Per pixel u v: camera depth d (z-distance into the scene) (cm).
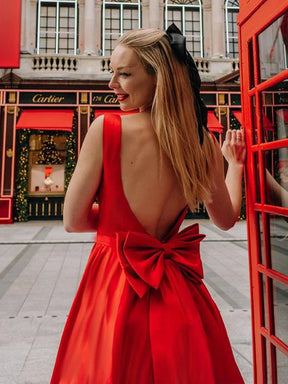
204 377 79
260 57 143
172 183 92
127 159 86
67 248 764
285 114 127
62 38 1398
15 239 865
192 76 94
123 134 86
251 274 158
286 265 131
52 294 439
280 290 136
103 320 83
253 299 157
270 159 136
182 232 100
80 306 91
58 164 1338
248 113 150
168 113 85
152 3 1405
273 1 127
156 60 86
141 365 78
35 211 1305
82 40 1397
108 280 86
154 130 90
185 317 82
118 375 76
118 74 92
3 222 1200
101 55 1386
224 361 89
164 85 85
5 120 1241
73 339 89
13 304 399
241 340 296
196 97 95
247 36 153
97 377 79
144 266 83
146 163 88
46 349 283
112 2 1430
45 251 730
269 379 145
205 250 741
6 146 1238
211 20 1462
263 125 140
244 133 153
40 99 1269
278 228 136
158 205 90
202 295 95
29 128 1209
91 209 96
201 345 81
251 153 146
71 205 88
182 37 89
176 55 89
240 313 367
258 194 149
